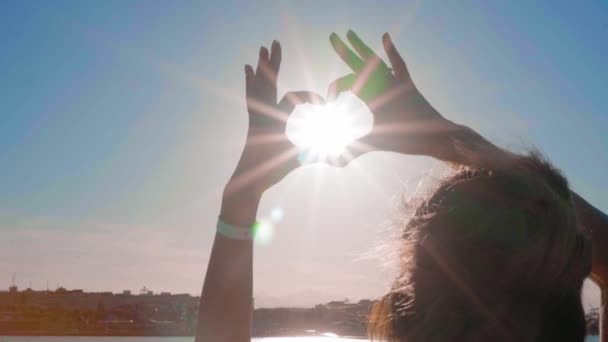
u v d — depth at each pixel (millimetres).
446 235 670
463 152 743
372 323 702
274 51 855
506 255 648
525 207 666
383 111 824
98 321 93000
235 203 847
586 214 929
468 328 646
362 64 834
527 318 646
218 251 854
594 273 927
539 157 743
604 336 899
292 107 838
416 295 669
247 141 845
